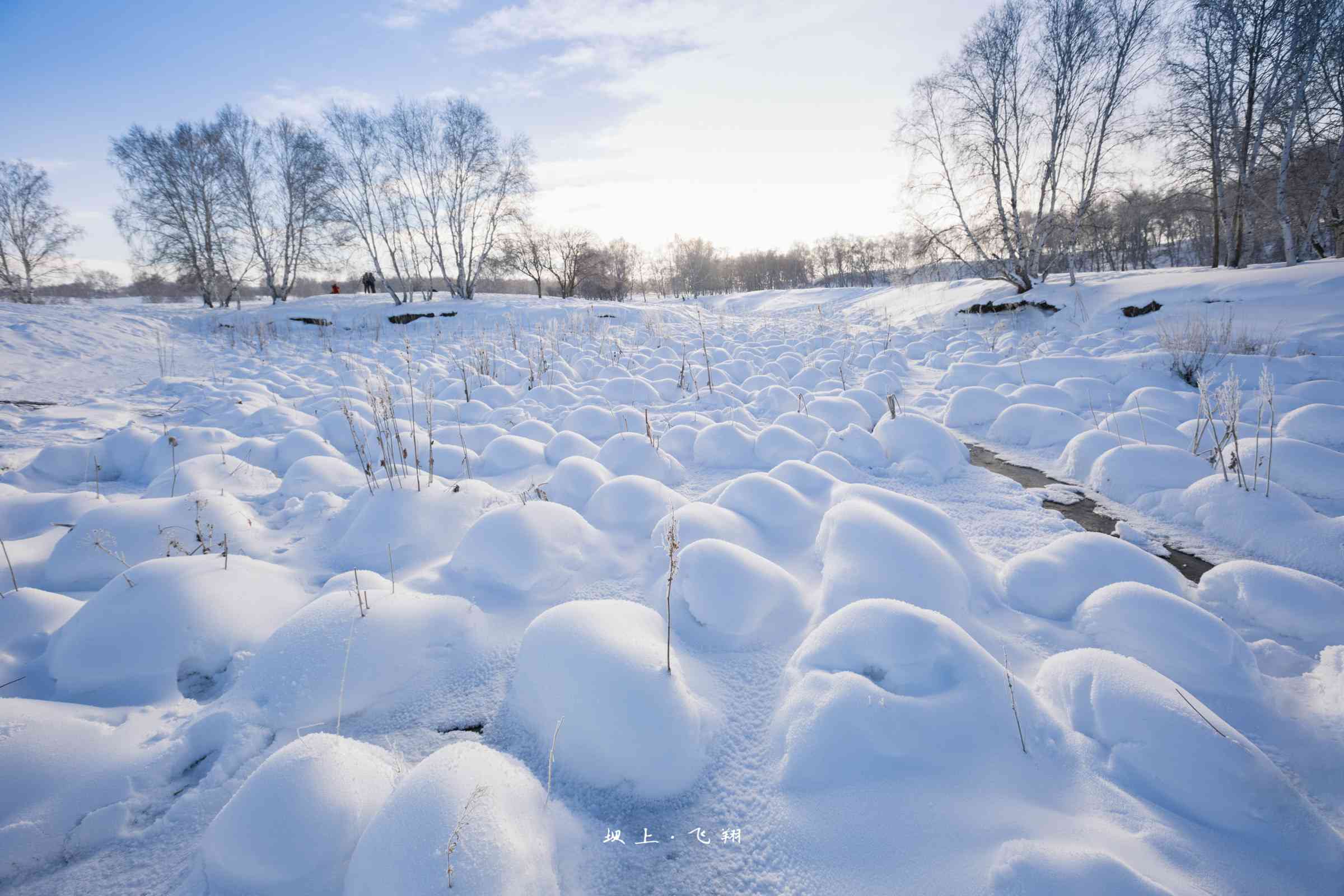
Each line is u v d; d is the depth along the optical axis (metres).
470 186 25.48
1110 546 3.11
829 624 2.42
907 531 3.02
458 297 26.98
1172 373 7.58
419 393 8.11
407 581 3.12
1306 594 2.75
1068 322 13.99
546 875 1.57
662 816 1.88
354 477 4.70
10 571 3.19
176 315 21.70
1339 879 1.58
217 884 1.60
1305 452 4.27
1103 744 1.98
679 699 2.08
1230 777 1.77
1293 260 15.19
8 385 9.29
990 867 1.54
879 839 1.71
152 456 5.20
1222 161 17.45
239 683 2.32
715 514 3.52
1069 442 5.28
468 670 2.54
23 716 1.98
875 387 8.35
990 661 2.20
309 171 25.55
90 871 1.71
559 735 2.07
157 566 2.71
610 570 3.33
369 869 1.47
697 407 7.57
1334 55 15.08
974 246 16.78
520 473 5.08
